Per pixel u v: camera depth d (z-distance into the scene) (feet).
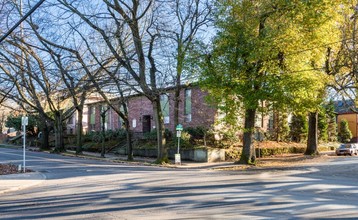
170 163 101.19
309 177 66.90
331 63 111.96
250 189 48.29
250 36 84.94
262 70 86.17
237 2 85.92
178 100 103.40
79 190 49.14
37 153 139.03
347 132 191.72
